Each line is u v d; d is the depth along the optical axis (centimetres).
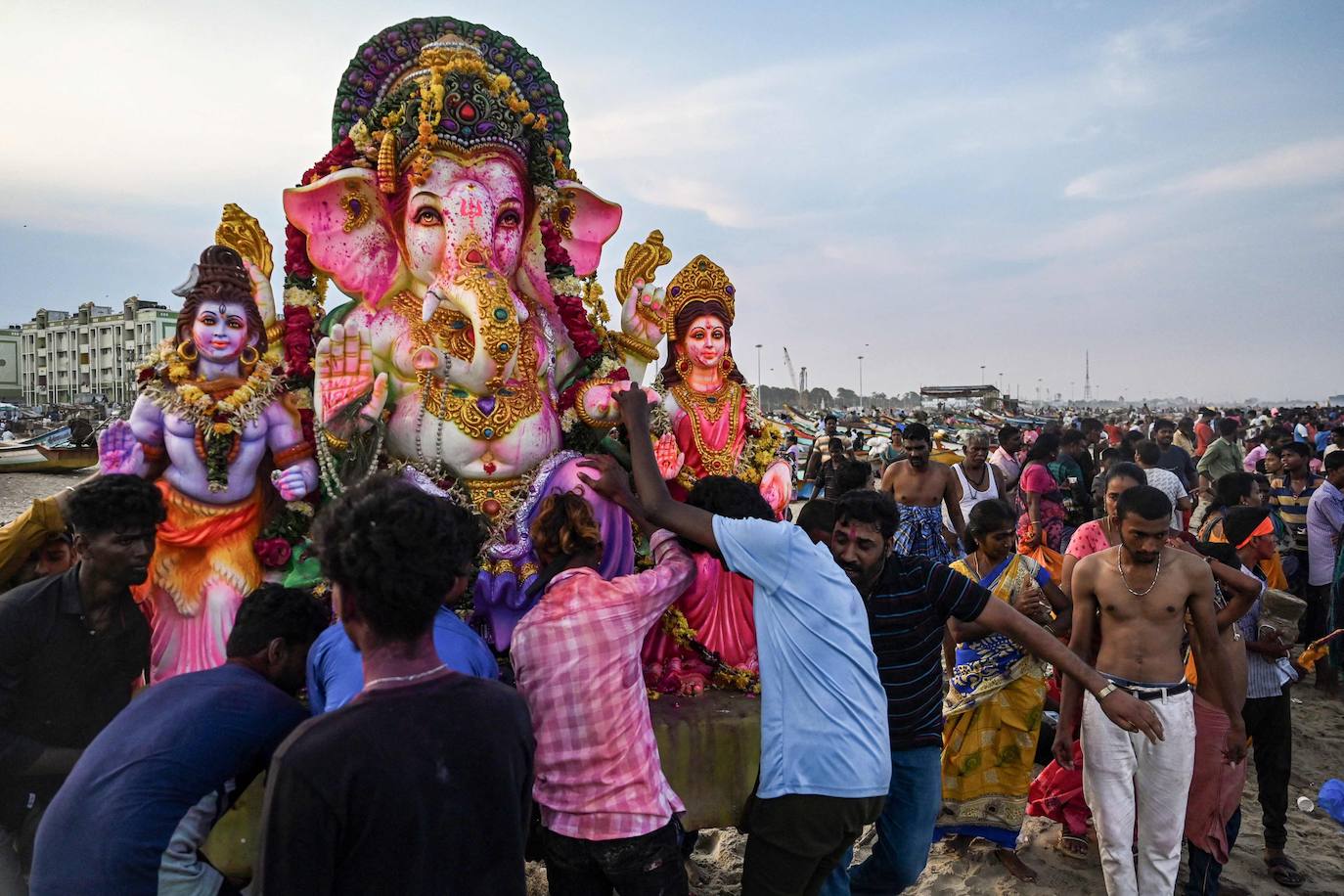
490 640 393
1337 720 655
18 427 4191
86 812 206
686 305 456
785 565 294
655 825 273
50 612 278
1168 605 368
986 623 335
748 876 298
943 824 450
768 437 475
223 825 308
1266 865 453
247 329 370
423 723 179
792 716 290
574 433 429
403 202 399
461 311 385
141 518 277
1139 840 375
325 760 168
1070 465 965
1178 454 1100
